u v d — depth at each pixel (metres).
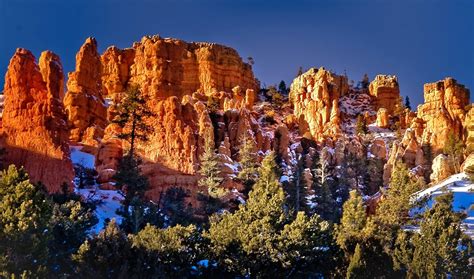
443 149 96.06
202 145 81.88
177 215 56.28
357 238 36.31
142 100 67.19
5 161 60.47
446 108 111.75
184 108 86.12
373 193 92.75
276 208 35.12
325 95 129.12
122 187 68.31
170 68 137.25
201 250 33.88
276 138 103.81
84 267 28.92
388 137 118.69
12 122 63.25
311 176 89.00
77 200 50.44
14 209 27.78
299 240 33.00
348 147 106.06
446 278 32.72
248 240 33.41
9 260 25.44
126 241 31.27
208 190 71.06
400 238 36.66
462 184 74.88
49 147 61.81
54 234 33.22
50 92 65.56
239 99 132.25
